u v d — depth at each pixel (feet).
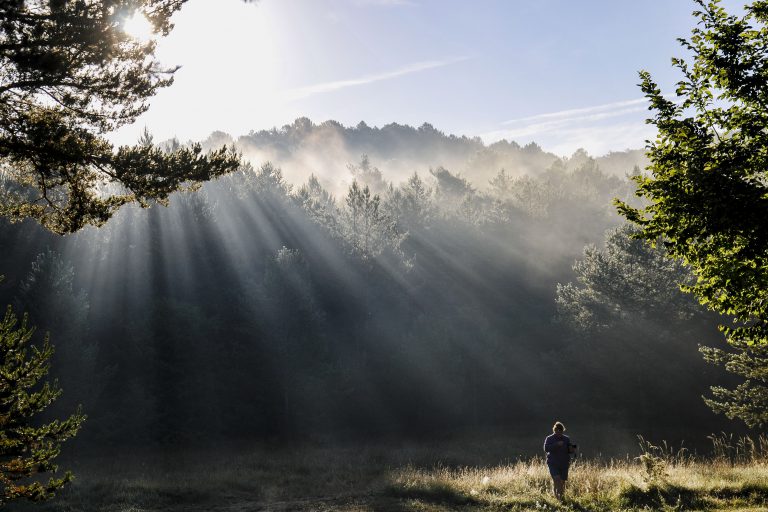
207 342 106.93
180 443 98.07
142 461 83.41
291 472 70.85
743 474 39.45
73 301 87.45
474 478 50.21
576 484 40.45
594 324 129.90
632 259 125.08
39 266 86.38
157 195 25.41
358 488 52.06
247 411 108.88
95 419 88.84
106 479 56.80
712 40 22.80
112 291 107.14
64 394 82.94
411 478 50.88
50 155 22.99
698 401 118.11
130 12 22.06
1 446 20.62
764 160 21.22
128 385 98.53
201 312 111.14
